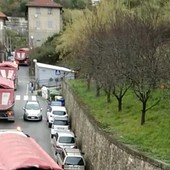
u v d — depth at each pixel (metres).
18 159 17.08
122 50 40.19
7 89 54.69
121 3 66.44
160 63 35.56
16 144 19.58
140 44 38.41
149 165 24.56
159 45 38.50
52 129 48.31
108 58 42.47
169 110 35.84
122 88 41.81
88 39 55.25
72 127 51.06
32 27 128.62
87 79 56.16
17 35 156.00
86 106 44.94
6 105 54.56
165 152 27.19
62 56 89.06
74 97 52.34
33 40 128.50
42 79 80.44
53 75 80.62
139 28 41.91
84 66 55.03
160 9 51.25
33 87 78.44
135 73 35.72
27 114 55.94
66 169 36.22
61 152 38.84
